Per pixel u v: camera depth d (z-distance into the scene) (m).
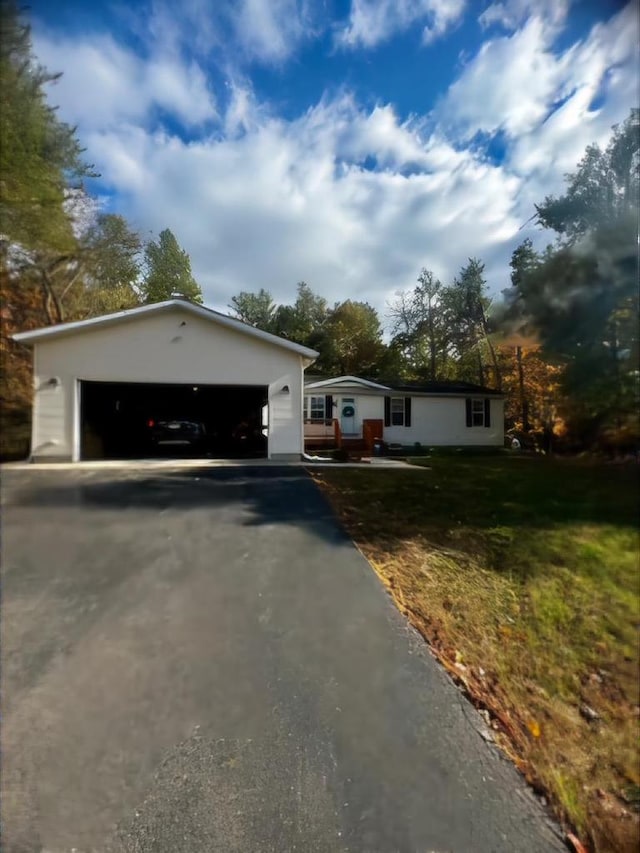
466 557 4.25
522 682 2.70
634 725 2.55
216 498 5.72
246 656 2.45
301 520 4.96
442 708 2.26
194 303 9.51
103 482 6.29
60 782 1.65
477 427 16.64
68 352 8.73
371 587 3.42
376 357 29.16
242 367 9.95
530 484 5.11
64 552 3.63
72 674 2.18
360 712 2.14
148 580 3.23
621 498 4.02
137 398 12.86
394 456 13.11
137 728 1.90
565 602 3.64
